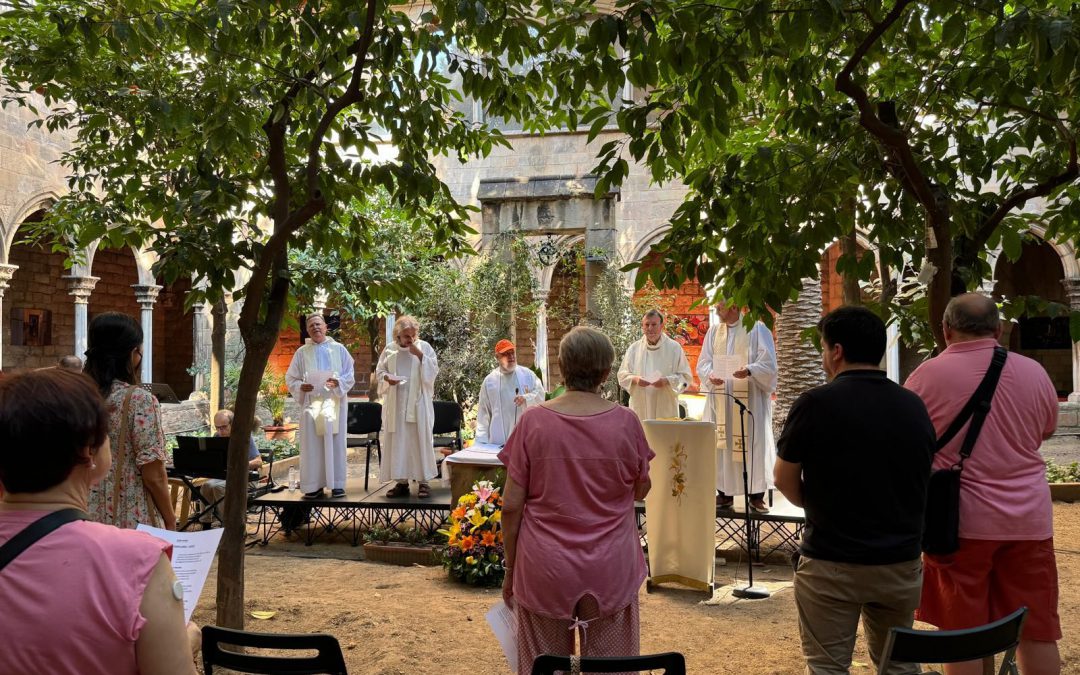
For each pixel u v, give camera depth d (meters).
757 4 3.08
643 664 2.41
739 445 7.56
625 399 14.35
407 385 8.45
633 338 14.81
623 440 2.97
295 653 4.58
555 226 11.55
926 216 3.93
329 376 8.41
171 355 24.78
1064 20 2.94
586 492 2.91
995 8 3.27
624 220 19.12
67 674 1.33
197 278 4.32
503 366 8.56
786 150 4.07
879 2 3.39
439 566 7.18
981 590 3.05
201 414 17.52
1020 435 3.02
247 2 3.67
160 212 4.66
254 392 4.23
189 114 4.18
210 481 8.47
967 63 4.26
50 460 1.44
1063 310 4.16
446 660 4.61
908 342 4.87
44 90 5.88
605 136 19.09
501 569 6.40
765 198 3.93
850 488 2.76
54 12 3.85
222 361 10.59
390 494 8.53
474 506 6.59
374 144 4.62
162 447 3.21
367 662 4.56
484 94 4.41
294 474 8.83
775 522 7.64
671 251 4.45
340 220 5.21
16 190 13.13
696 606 5.93
